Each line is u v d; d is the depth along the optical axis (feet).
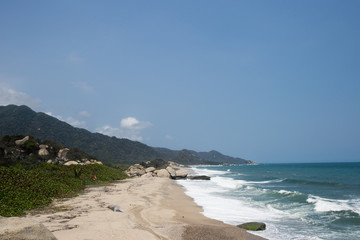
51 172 99.60
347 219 58.23
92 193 80.94
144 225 45.78
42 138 517.55
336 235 46.78
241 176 238.68
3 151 123.24
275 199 86.79
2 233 22.49
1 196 52.80
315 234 47.29
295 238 44.96
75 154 182.60
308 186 137.28
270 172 322.14
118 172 169.58
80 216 47.91
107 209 55.47
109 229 40.11
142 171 217.56
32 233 24.16
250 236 44.55
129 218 48.88
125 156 602.44
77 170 117.70
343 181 165.17
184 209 67.21
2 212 45.70
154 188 111.75
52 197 66.95
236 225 52.16
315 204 75.82
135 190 98.43
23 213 48.85
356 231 49.19
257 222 51.78
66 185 84.64
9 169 71.92
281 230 49.78
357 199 88.07
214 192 107.24
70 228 39.47
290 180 173.37
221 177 223.51
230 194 100.68
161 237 39.60
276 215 62.75
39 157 142.82
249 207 72.84
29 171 82.53
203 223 52.21
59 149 177.99
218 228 47.57
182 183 156.97
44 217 46.42
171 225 47.44
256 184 150.41
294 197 89.51
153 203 70.64
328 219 58.54
